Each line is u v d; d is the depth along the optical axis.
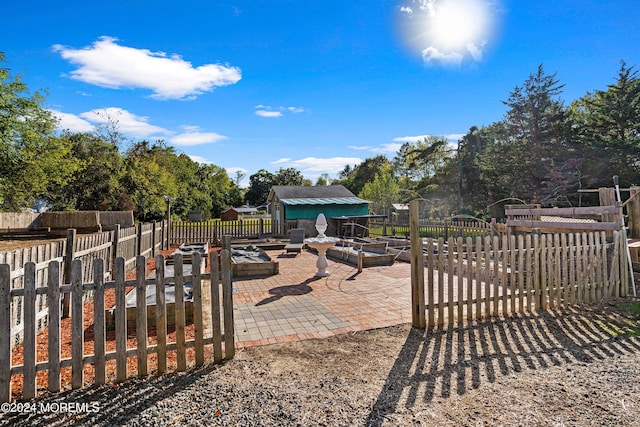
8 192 18.19
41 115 18.31
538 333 4.38
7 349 2.79
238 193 69.38
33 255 4.52
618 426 2.43
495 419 2.53
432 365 3.47
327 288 7.21
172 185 31.03
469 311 4.89
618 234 6.15
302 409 2.70
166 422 2.54
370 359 3.64
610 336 4.25
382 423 2.50
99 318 3.06
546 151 23.70
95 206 24.31
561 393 2.90
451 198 31.50
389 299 6.23
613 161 20.42
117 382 3.12
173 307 4.84
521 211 9.25
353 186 54.75
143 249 10.95
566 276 5.53
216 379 3.20
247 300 6.27
